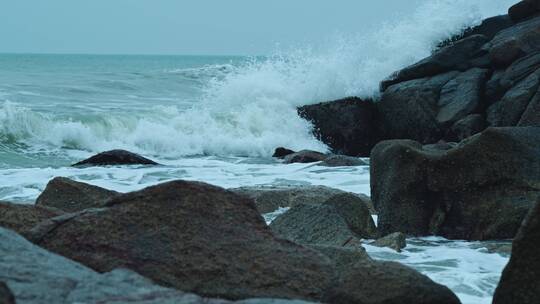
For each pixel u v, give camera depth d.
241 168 14.55
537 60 16.36
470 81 17.12
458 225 8.05
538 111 14.50
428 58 18.33
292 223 6.99
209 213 5.16
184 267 4.90
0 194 11.03
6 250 4.44
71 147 16.84
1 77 32.78
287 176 13.25
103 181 12.40
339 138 18.97
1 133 16.45
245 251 5.01
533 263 4.53
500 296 4.61
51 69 47.09
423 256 7.08
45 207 5.94
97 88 27.38
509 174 7.88
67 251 5.00
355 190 11.74
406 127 17.97
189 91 28.86
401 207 8.30
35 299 3.82
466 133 16.33
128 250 4.97
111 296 3.92
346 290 4.53
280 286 4.86
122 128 17.83
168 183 5.25
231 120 19.14
